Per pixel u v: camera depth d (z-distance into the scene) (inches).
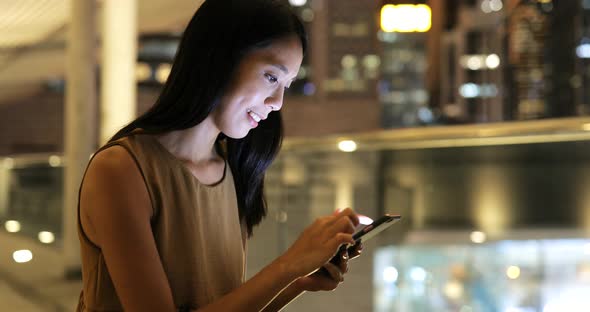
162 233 53.2
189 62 53.7
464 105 662.5
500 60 443.8
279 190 205.8
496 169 211.3
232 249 59.9
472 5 413.4
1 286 281.1
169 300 50.8
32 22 454.9
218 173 59.5
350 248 58.9
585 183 200.2
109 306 52.0
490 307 209.0
